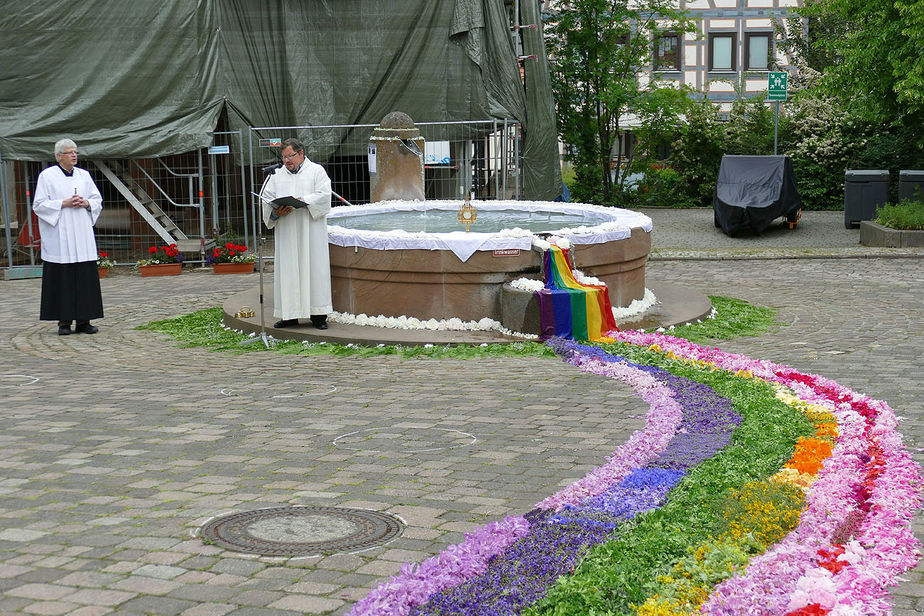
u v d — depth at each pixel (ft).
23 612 13.30
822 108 93.50
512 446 21.57
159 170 66.49
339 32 65.67
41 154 60.03
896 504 17.11
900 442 20.98
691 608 13.01
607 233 36.35
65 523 16.85
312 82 65.62
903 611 13.56
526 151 74.79
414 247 34.63
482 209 48.21
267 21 64.23
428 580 13.69
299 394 26.99
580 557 14.43
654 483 17.79
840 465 18.94
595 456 20.76
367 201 74.74
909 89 63.77
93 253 37.50
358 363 31.12
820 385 26.27
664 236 73.51
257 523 16.80
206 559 15.19
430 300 35.04
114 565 14.94
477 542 15.06
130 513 17.37
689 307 39.29
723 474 18.29
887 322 37.99
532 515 16.70
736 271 55.11
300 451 21.35
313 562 15.06
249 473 19.79
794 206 74.38
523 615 12.79
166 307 44.62
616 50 94.79
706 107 98.89
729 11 123.65
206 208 70.74
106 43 60.59
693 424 22.52
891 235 63.62
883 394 26.03
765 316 39.75
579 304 32.86
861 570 14.29
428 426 23.36
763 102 99.91
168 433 22.97
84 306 37.45
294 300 34.83
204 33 61.87
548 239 34.96
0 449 21.67
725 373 27.91
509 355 31.68
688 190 98.43
